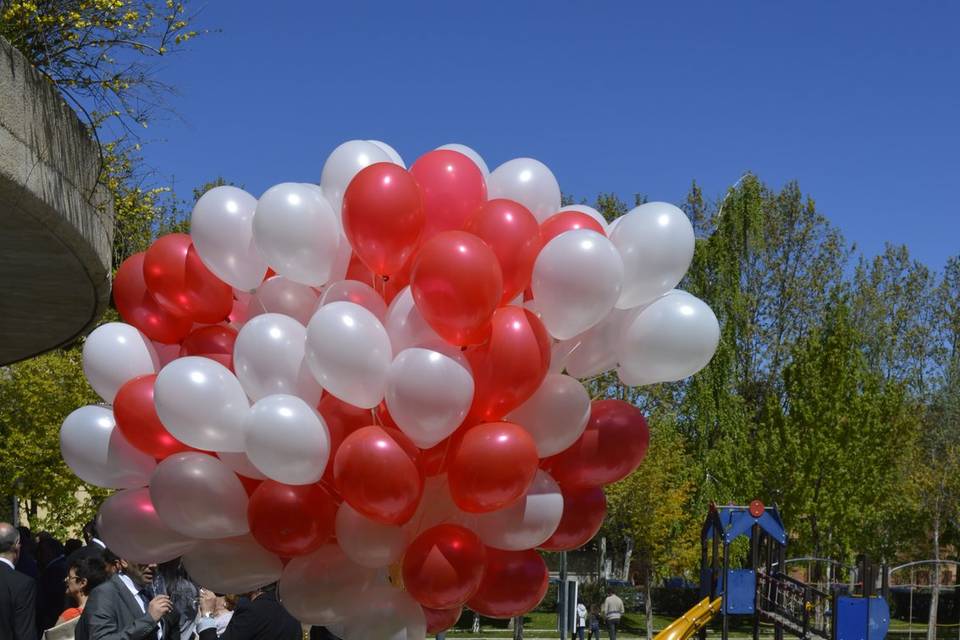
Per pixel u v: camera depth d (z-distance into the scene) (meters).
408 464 4.88
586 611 28.27
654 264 5.30
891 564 40.19
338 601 5.26
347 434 5.06
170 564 8.45
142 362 5.66
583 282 4.93
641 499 32.97
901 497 35.28
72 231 5.54
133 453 5.59
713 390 35.91
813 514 33.56
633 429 5.58
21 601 6.61
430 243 4.80
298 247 5.12
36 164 5.05
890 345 46.75
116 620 6.49
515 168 5.84
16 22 7.17
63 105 5.42
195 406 4.97
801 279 44.62
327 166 5.69
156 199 11.66
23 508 21.38
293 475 4.88
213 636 8.83
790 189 45.50
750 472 34.44
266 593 6.70
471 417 5.09
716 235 37.03
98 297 6.67
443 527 5.10
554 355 5.51
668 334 5.32
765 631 35.88
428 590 5.01
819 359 34.50
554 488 5.34
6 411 19.67
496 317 5.04
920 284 49.81
